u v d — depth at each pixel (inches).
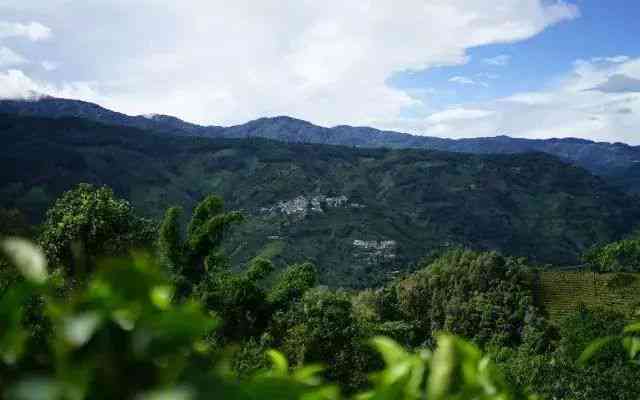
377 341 42.8
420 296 4001.0
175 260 1444.4
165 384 30.0
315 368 40.6
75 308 32.4
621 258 5137.8
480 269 3892.7
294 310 1360.7
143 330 31.2
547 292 3796.8
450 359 39.9
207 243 1448.1
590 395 1253.7
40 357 31.2
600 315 2817.4
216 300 1380.4
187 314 31.8
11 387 28.1
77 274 33.7
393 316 3816.4
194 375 29.9
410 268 7436.0
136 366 30.4
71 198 1402.6
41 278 32.5
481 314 3624.5
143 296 32.9
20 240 32.5
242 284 1418.6
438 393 38.5
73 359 30.4
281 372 39.2
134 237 1368.1
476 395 41.3
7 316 31.9
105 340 30.7
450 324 3636.8
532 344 3029.0
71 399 28.4
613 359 1344.7
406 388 39.3
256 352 726.5
